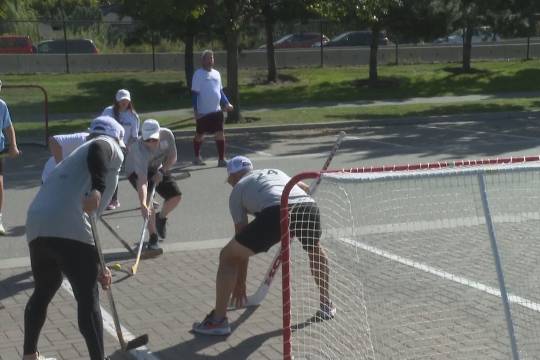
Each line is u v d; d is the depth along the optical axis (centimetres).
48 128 2233
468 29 3841
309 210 670
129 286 849
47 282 608
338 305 693
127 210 1260
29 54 3828
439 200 794
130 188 1436
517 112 2588
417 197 794
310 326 681
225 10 2375
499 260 552
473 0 3459
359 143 2027
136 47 4375
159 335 707
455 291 722
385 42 4828
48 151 1958
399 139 2086
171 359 654
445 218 791
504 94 3288
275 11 3005
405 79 3612
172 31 3055
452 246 794
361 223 761
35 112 2200
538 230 805
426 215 783
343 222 737
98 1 3259
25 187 1491
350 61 4194
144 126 912
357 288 705
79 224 582
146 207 911
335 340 640
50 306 778
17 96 2191
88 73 3788
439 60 4406
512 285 724
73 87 3319
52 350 668
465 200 794
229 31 2398
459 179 581
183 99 3092
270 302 789
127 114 1184
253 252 685
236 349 672
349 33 4903
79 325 582
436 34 3419
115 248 1016
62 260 581
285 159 1780
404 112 2606
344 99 3125
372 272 732
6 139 1077
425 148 1895
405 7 3303
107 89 3294
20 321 743
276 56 4081
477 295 714
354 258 727
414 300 699
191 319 746
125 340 686
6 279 880
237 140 2156
